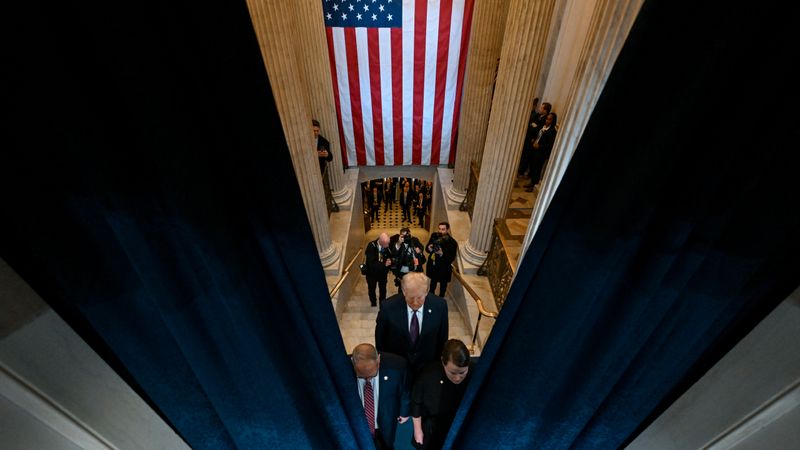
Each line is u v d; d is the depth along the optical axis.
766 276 0.93
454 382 2.04
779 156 0.77
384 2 5.68
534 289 1.24
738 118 0.79
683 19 0.75
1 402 0.88
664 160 0.86
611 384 1.30
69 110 0.72
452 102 6.60
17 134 0.71
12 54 0.64
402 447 2.63
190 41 0.75
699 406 1.11
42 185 0.77
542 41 3.78
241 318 1.12
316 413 1.54
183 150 0.84
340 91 6.49
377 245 5.16
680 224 0.92
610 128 0.90
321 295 1.22
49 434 1.00
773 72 0.73
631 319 1.11
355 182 7.46
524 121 4.29
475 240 5.36
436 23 5.84
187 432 1.38
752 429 1.03
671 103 0.81
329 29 5.91
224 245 1.00
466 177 6.75
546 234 1.11
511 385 1.47
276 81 3.66
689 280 1.01
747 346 0.96
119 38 0.69
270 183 0.97
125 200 0.84
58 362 0.93
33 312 0.85
